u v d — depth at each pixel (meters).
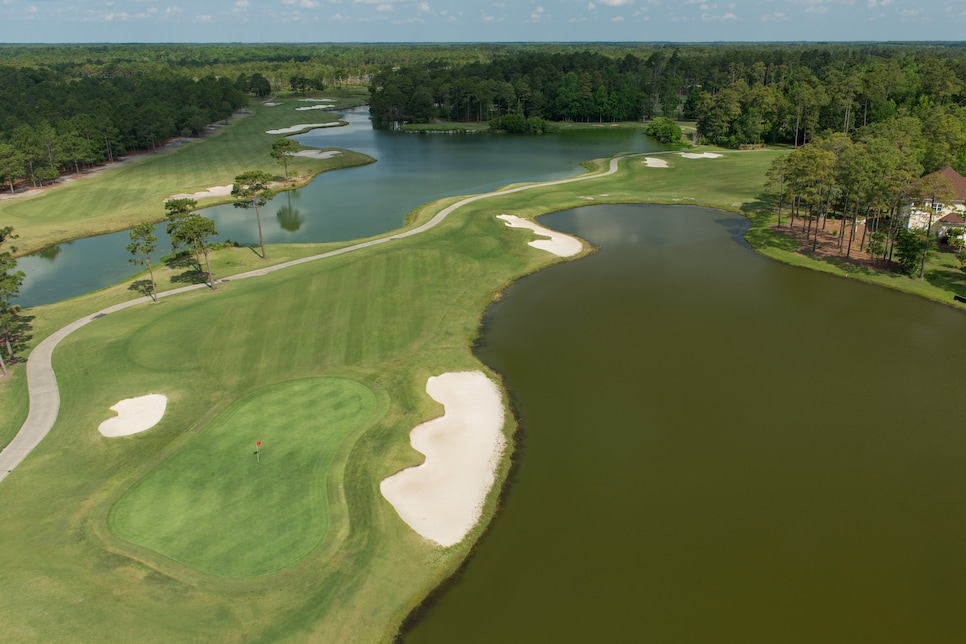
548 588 30.34
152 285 67.94
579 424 43.16
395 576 30.86
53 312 61.66
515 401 46.00
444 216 92.12
